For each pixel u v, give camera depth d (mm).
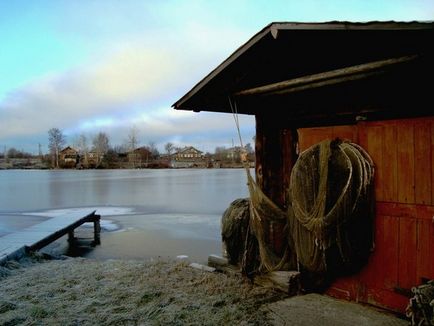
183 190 27812
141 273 5930
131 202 20734
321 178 4312
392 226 4105
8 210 17734
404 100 3986
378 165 4223
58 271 6203
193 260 8328
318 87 4473
